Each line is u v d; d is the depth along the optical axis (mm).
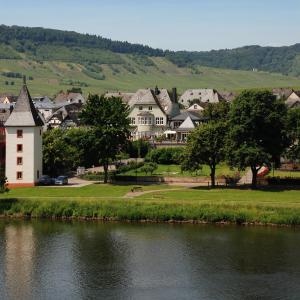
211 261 95000
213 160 142875
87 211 123625
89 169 179875
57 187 146750
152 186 146875
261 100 141000
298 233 110250
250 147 135625
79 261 95562
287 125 145125
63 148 165125
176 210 120438
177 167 177500
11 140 151500
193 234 110625
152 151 187250
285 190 136875
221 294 81188
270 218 116312
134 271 90688
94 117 155375
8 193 138250
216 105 163500
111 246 103500
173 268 91875
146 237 108875
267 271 90125
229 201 122875
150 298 79938
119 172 169750
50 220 122750
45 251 100875
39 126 155375
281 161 173875
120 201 125500
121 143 156375
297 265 92562
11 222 121125
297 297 79938
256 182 144875
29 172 151375
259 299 79312
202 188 142000
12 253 99812
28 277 88438
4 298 80312
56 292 82375
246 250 100188
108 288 83812
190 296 80625
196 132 142500
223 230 113188
